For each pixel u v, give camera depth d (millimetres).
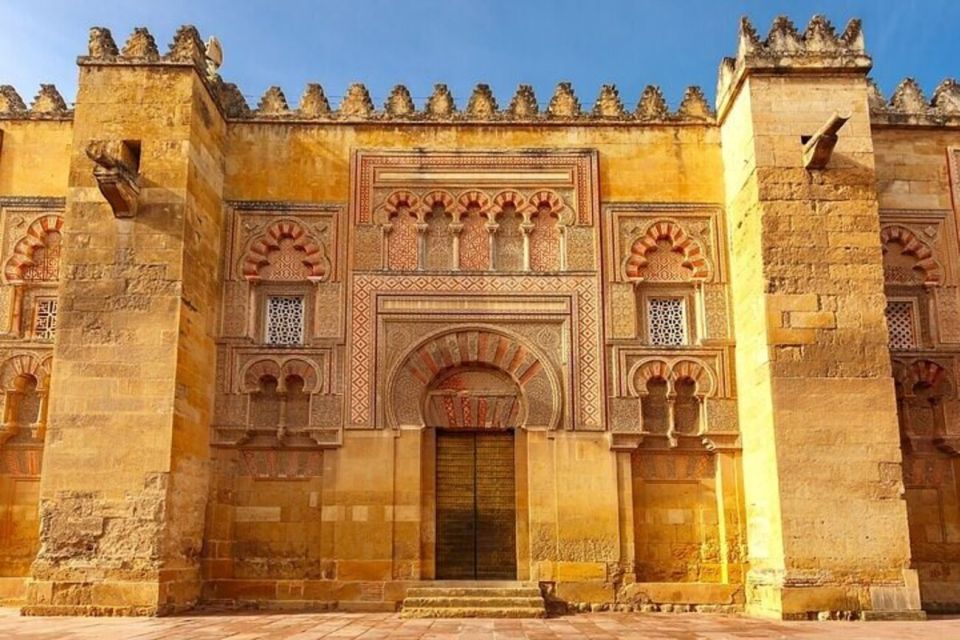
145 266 13680
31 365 14891
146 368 13328
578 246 15438
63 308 13492
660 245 15625
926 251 15414
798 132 14133
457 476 14898
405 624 11953
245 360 14922
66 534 12781
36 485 14625
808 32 14438
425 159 15797
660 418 14914
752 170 14148
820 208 13859
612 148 15875
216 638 10086
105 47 14438
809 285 13594
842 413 13141
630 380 14859
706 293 15242
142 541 12742
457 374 15141
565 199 15680
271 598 14195
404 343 15008
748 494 14273
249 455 14758
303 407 14891
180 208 13891
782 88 14281
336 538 14297
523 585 13953
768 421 13305
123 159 14086
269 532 14516
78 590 12570
